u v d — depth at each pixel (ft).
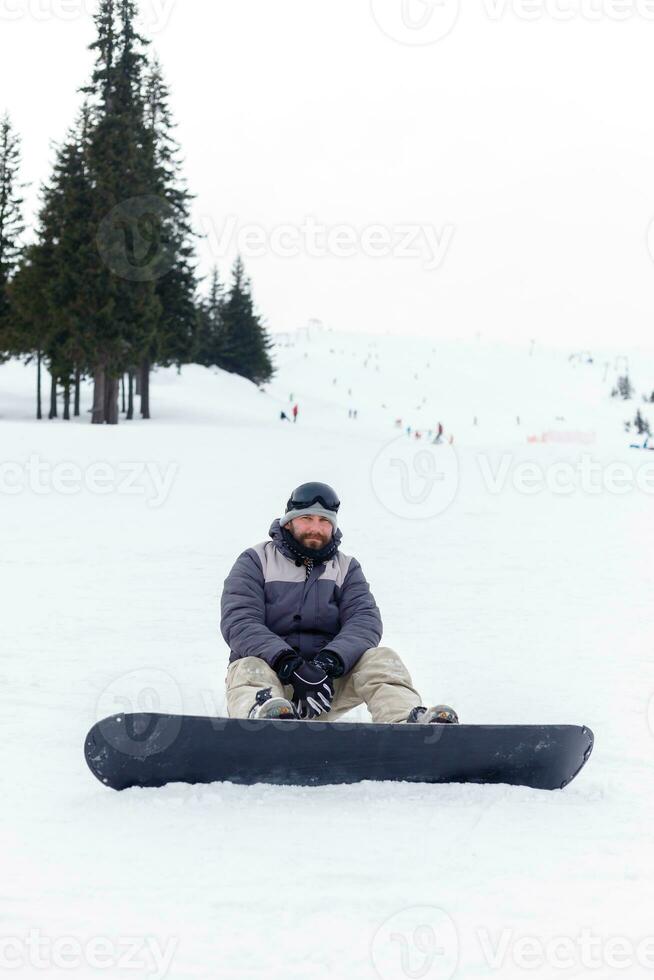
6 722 15.06
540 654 22.09
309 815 10.37
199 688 17.87
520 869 8.90
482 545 44.45
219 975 6.68
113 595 29.96
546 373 622.13
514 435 355.56
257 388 279.69
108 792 11.23
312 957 6.97
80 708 16.12
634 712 16.70
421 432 321.93
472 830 10.00
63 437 106.73
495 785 11.51
